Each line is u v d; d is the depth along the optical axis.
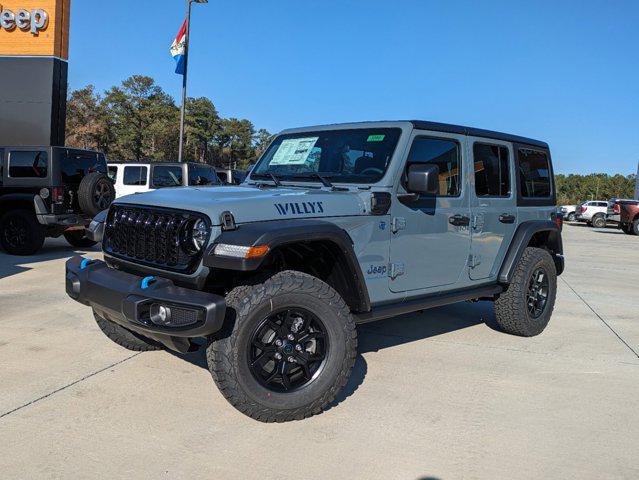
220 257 2.98
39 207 9.59
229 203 3.20
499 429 3.28
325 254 3.54
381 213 3.72
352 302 3.63
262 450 2.96
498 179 4.94
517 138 5.23
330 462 2.86
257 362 3.16
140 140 82.25
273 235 3.02
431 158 4.20
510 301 5.09
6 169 9.78
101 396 3.59
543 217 5.49
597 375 4.26
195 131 89.56
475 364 4.45
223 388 3.07
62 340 4.74
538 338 5.32
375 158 3.98
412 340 5.09
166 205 3.35
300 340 3.28
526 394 3.84
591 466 2.88
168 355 4.41
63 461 2.79
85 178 10.11
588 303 7.20
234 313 3.05
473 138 4.62
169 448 2.95
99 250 10.83
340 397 3.69
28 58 17.88
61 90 18.56
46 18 17.73
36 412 3.33
